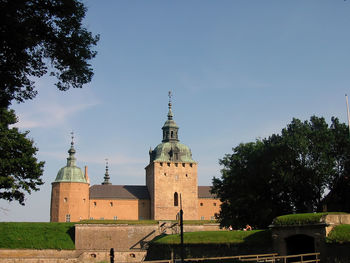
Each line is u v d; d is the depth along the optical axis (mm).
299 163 50688
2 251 58062
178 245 47094
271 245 35812
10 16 16875
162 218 93500
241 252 38656
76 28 19516
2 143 44344
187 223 67625
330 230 30375
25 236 61531
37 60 19125
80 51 19828
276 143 54031
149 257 54625
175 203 96312
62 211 88438
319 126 52969
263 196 53188
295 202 52312
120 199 96438
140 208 97312
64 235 64188
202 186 106938
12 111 46219
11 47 17734
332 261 29281
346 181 49312
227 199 58406
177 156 98750
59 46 19297
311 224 31250
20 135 45938
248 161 55406
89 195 95125
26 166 44938
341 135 51344
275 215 51188
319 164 48781
